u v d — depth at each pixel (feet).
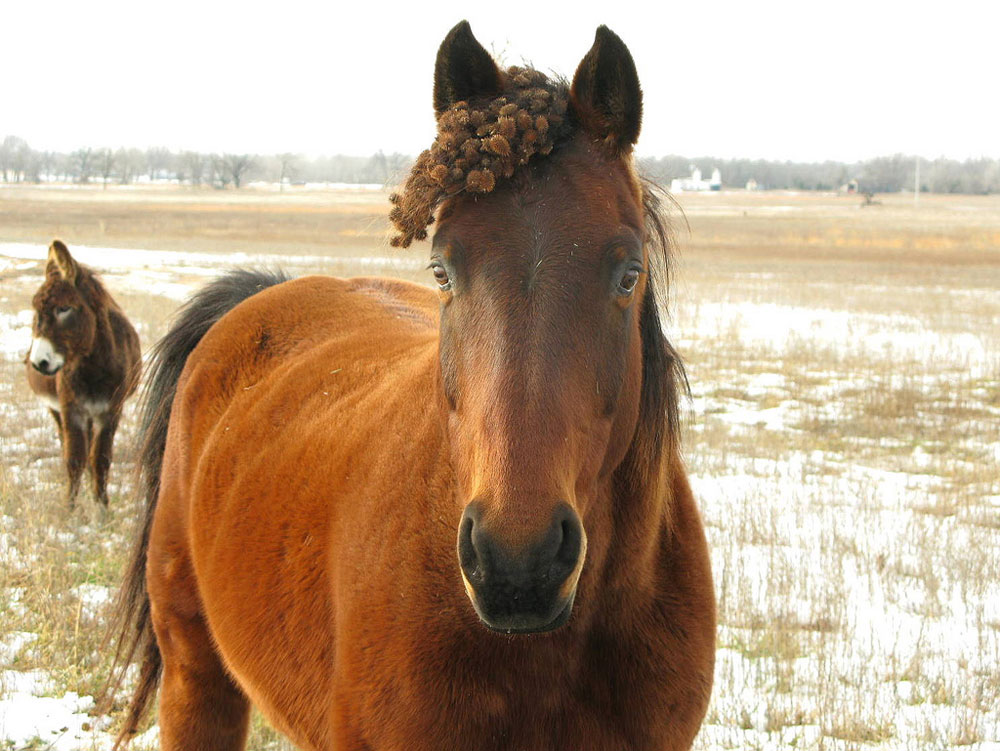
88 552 19.04
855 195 415.03
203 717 10.30
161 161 440.86
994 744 12.62
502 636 6.56
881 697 13.76
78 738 12.85
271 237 119.65
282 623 8.26
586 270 5.72
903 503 23.00
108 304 23.80
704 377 38.11
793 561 18.90
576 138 6.29
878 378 38.11
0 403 31.68
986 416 32.30
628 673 6.98
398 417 8.09
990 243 135.85
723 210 242.37
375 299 12.01
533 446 5.30
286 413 9.75
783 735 12.85
